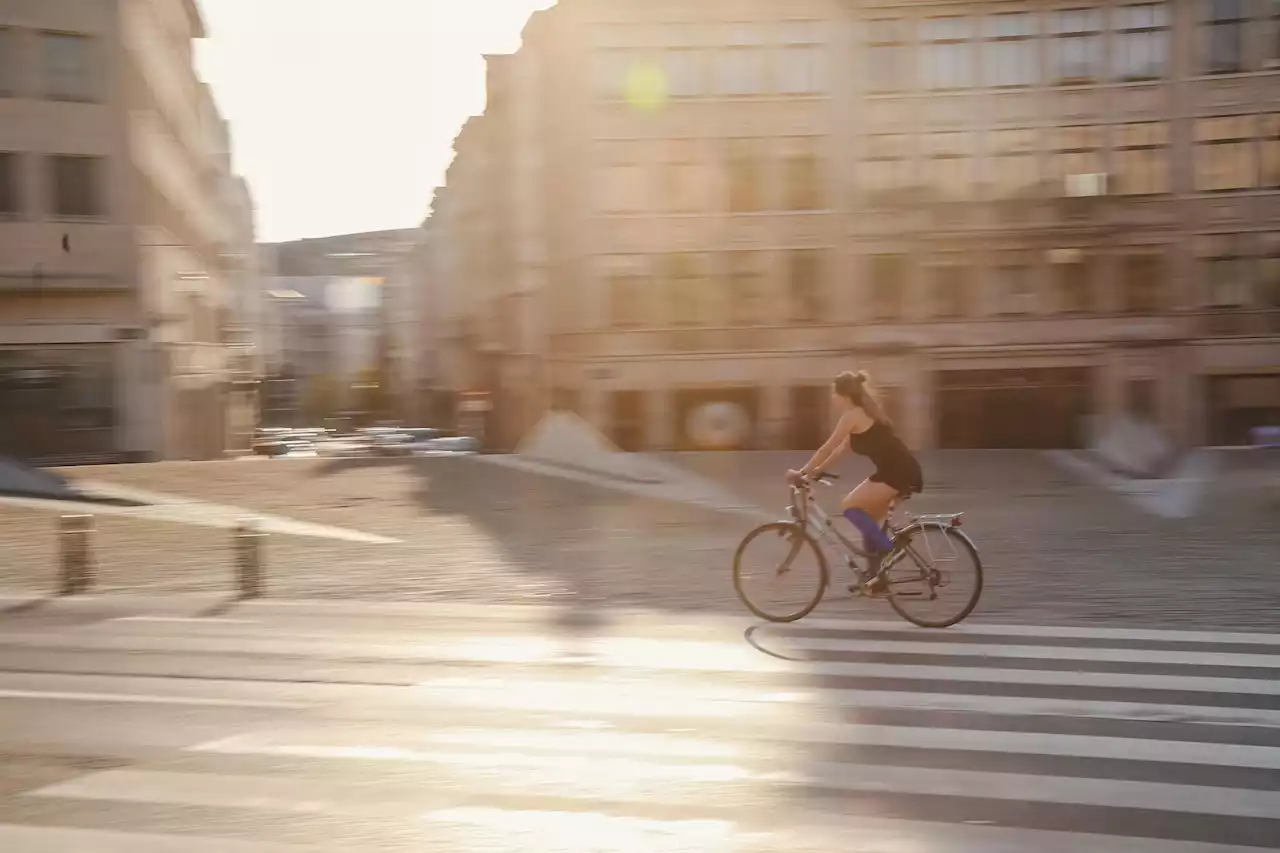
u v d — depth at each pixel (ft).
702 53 154.30
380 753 21.47
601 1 153.38
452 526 65.16
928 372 152.97
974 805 18.60
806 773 20.22
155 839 17.20
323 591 42.39
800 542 34.83
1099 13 149.59
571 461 120.16
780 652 30.37
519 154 199.93
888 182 153.17
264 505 78.54
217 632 34.06
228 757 21.29
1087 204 148.66
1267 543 53.93
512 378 207.51
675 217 154.81
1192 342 148.87
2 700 25.76
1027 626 33.96
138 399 137.49
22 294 132.77
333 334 492.54
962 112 151.94
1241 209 147.13
